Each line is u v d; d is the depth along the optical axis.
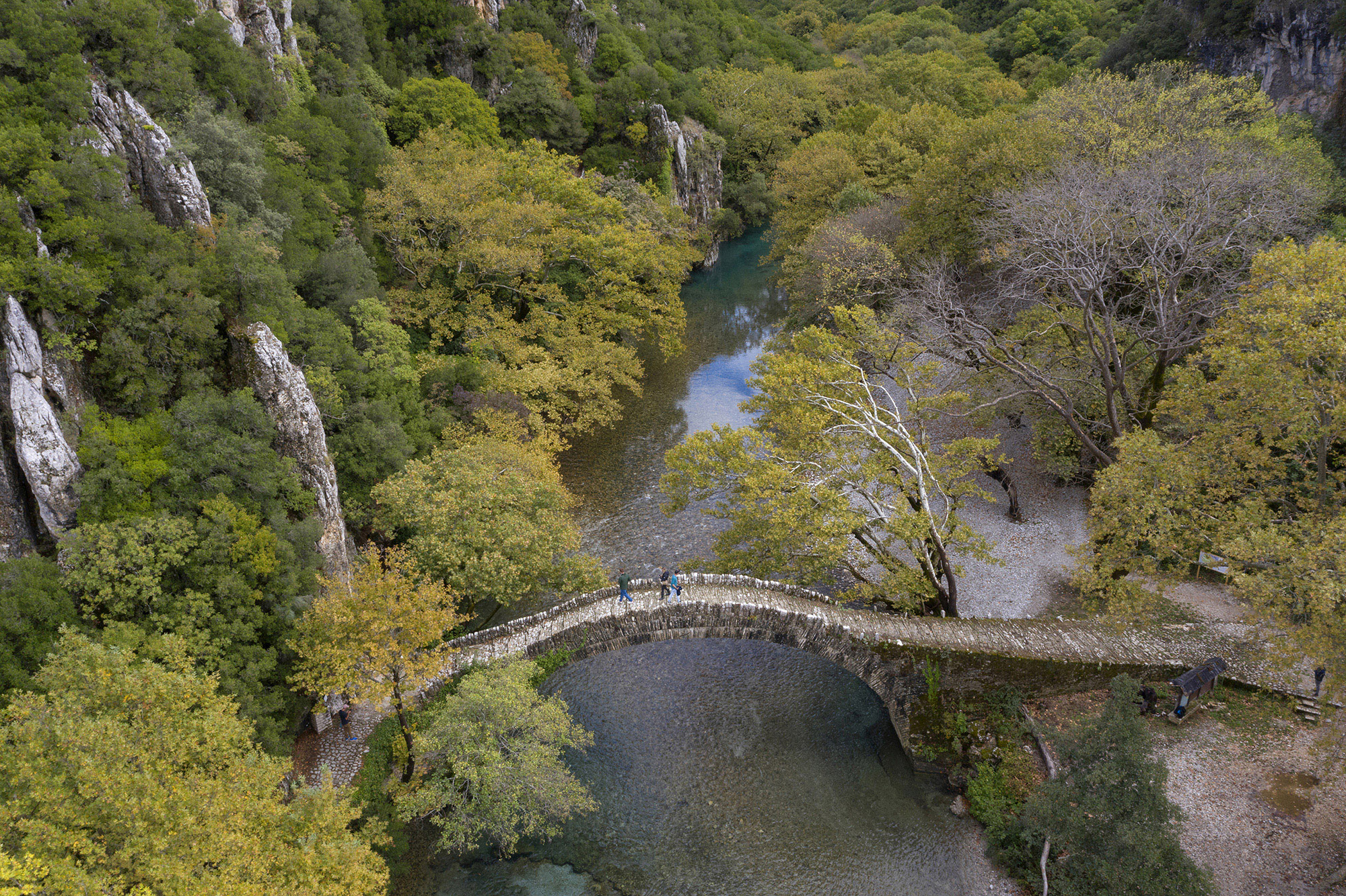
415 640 27.23
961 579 39.84
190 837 17.48
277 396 32.88
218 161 40.72
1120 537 29.73
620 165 94.00
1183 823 25.64
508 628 32.75
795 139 123.50
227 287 34.72
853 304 57.25
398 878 26.52
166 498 28.23
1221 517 28.25
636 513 48.56
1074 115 53.16
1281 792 26.31
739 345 76.12
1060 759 26.66
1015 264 42.34
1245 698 30.03
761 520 36.94
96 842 17.23
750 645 38.00
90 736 17.42
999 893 25.16
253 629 27.80
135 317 30.84
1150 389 39.41
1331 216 43.91
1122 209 38.25
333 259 45.66
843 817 28.62
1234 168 39.88
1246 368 26.36
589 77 102.62
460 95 75.38
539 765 26.45
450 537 36.12
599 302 64.06
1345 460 30.42
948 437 52.16
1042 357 45.84
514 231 59.78
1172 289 36.62
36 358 27.75
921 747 29.92
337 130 55.72
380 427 40.22
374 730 31.28
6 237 28.05
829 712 33.88
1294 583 23.45
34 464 26.72
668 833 28.38
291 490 31.94
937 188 54.84
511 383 52.28
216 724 20.55
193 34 47.75
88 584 24.69
